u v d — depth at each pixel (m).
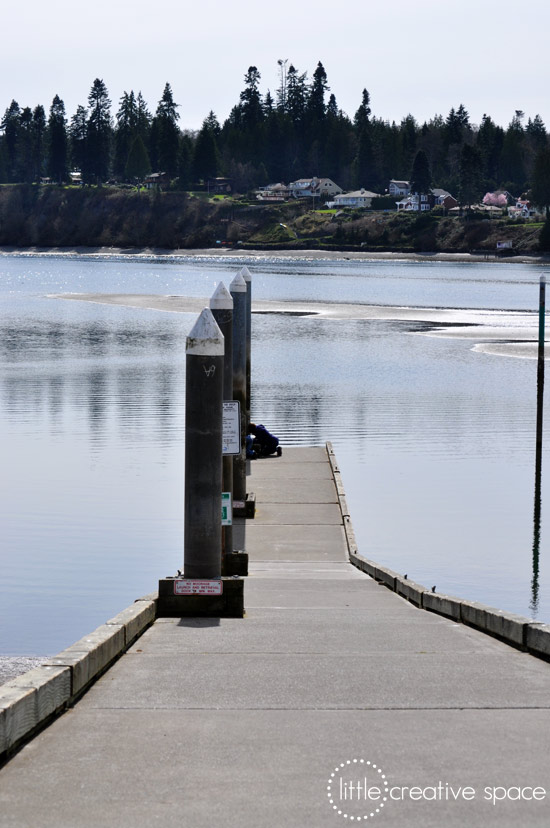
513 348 108.44
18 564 32.25
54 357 97.31
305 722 9.72
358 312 155.88
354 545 31.33
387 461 51.75
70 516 39.09
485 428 61.75
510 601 29.89
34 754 8.75
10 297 189.62
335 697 10.74
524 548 36.00
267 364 94.38
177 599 17.53
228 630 15.77
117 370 87.94
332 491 40.12
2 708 8.55
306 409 68.81
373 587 23.55
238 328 35.19
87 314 151.50
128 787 7.92
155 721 9.78
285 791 7.82
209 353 17.05
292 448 51.19
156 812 7.42
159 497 42.47
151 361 94.81
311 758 8.57
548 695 10.82
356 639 14.74
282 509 36.94
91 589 29.52
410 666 12.42
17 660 21.80
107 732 9.40
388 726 9.55
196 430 17.27
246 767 8.37
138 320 141.75
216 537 17.66
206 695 10.86
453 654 13.34
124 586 29.89
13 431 58.41
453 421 64.19
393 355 101.94
